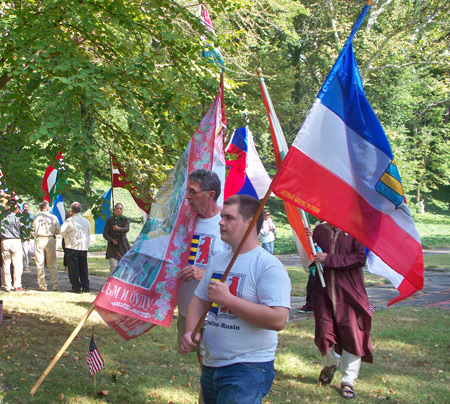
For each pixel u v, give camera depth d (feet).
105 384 17.33
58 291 38.58
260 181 28.27
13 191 23.48
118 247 36.68
